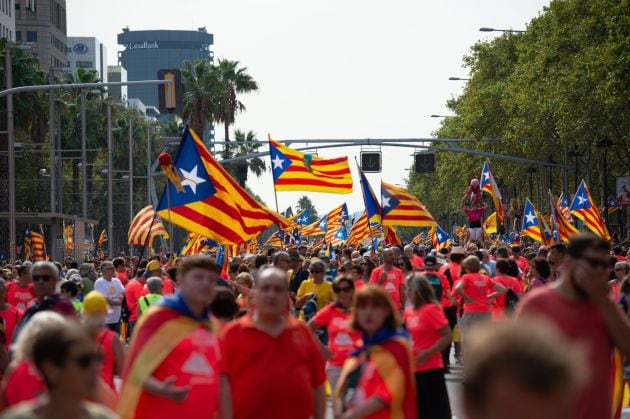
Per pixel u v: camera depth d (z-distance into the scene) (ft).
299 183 96.43
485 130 296.10
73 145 324.60
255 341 28.78
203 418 28.48
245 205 68.74
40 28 583.17
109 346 34.73
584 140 219.82
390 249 67.00
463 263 67.72
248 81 304.50
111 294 76.33
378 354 29.14
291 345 29.07
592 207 122.42
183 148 63.46
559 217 107.24
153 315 28.78
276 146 96.32
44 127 270.67
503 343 9.91
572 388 9.85
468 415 10.10
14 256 172.04
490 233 211.00
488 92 294.05
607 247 25.71
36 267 40.14
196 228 63.67
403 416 29.17
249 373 28.68
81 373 19.12
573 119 204.54
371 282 67.72
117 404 28.12
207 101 300.61
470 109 304.71
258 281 29.14
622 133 216.33
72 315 38.83
